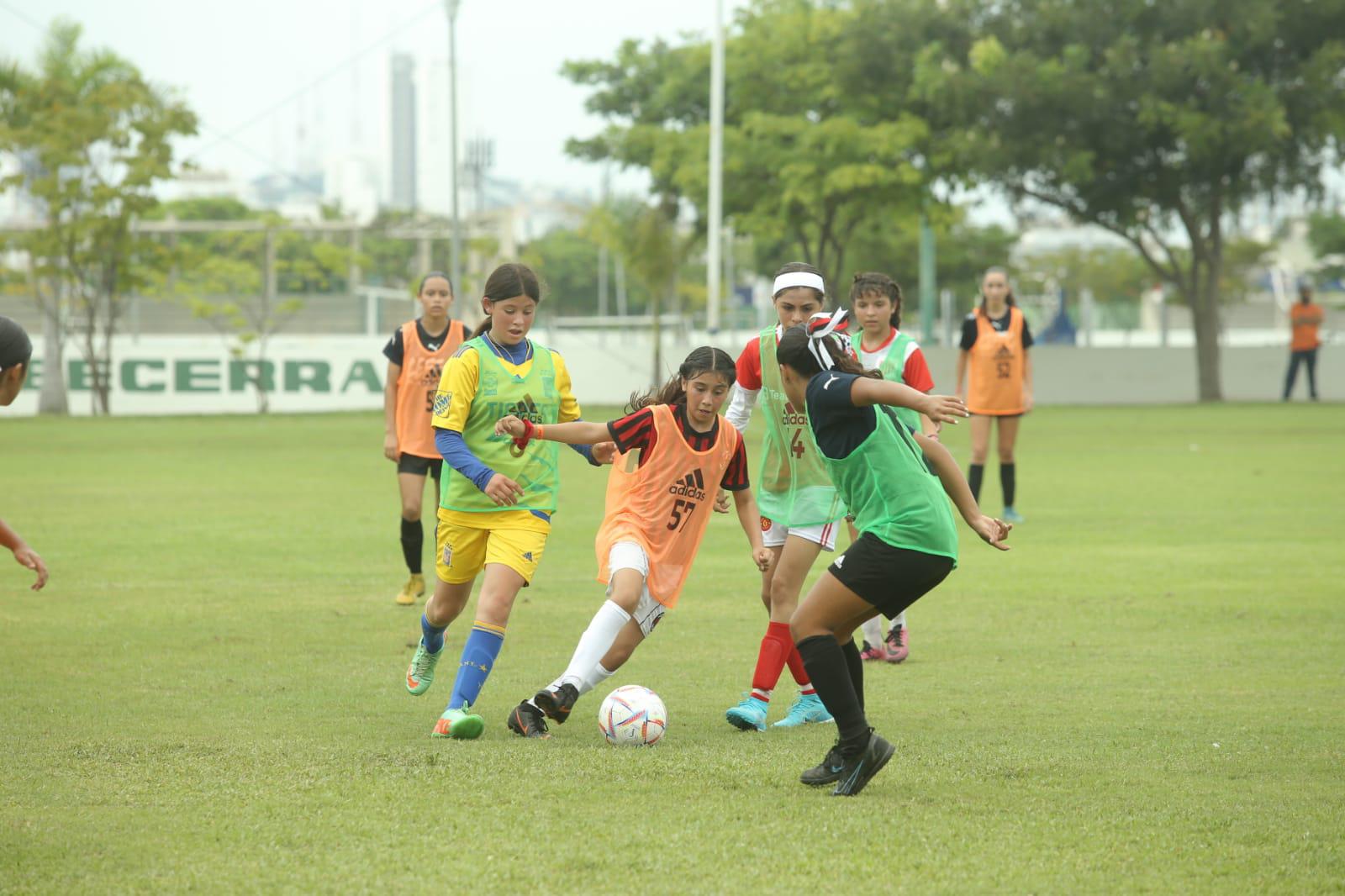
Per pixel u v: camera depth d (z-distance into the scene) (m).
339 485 52.19
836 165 101.06
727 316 127.50
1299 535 38.25
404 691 20.52
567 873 12.32
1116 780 15.49
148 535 38.38
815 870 12.45
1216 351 111.94
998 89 99.69
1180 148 105.75
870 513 15.34
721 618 26.84
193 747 16.81
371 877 12.22
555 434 18.22
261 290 116.12
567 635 25.11
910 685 21.03
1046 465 58.69
